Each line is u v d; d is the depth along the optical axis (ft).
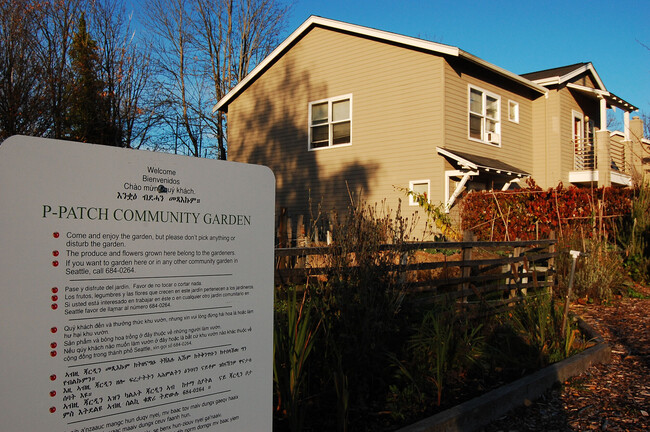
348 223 15.11
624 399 15.24
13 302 5.06
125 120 68.59
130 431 5.69
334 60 56.44
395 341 14.93
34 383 5.14
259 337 6.86
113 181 5.70
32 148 5.23
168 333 6.00
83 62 59.93
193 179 6.33
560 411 14.38
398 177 50.90
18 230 5.12
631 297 31.58
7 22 47.16
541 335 18.11
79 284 5.43
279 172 61.21
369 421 12.26
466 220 45.68
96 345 5.50
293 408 10.78
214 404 6.37
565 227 39.22
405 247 15.84
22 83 46.78
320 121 57.77
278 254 14.38
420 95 49.62
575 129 67.31
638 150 66.74
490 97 55.47
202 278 6.34
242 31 105.81
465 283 20.51
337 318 13.67
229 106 67.82
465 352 16.25
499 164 51.44
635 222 37.32
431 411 13.05
